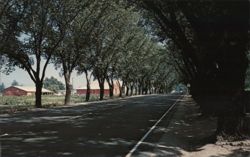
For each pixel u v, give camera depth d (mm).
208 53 15180
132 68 88688
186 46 20000
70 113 33219
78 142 16281
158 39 36250
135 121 26312
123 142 16703
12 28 39188
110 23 56125
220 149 14078
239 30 14461
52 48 45000
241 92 15219
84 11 47531
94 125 23219
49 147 14773
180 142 16906
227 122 15227
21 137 17375
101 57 61969
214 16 14438
